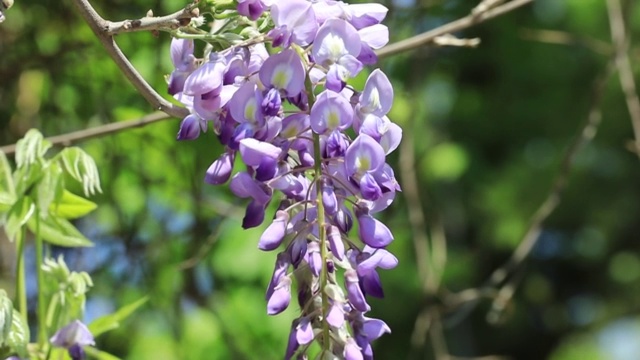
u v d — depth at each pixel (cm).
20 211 362
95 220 617
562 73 1250
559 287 1585
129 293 623
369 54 271
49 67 581
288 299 269
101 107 600
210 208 628
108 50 297
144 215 615
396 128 280
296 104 272
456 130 1309
